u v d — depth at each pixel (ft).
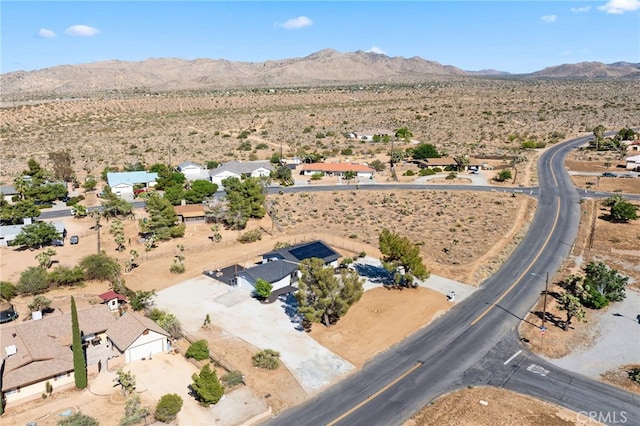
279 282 218.59
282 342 175.63
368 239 284.41
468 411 137.08
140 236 287.69
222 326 186.80
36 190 362.74
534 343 173.88
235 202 308.40
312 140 621.31
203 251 267.80
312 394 146.30
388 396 144.87
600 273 208.54
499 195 376.07
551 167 466.70
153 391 145.79
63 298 209.36
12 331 162.50
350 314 195.31
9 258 257.34
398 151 522.06
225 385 147.64
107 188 366.84
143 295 201.05
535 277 231.09
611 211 316.40
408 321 190.19
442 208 346.13
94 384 148.97
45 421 131.44
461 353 167.94
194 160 514.27
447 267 241.76
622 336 178.09
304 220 323.16
